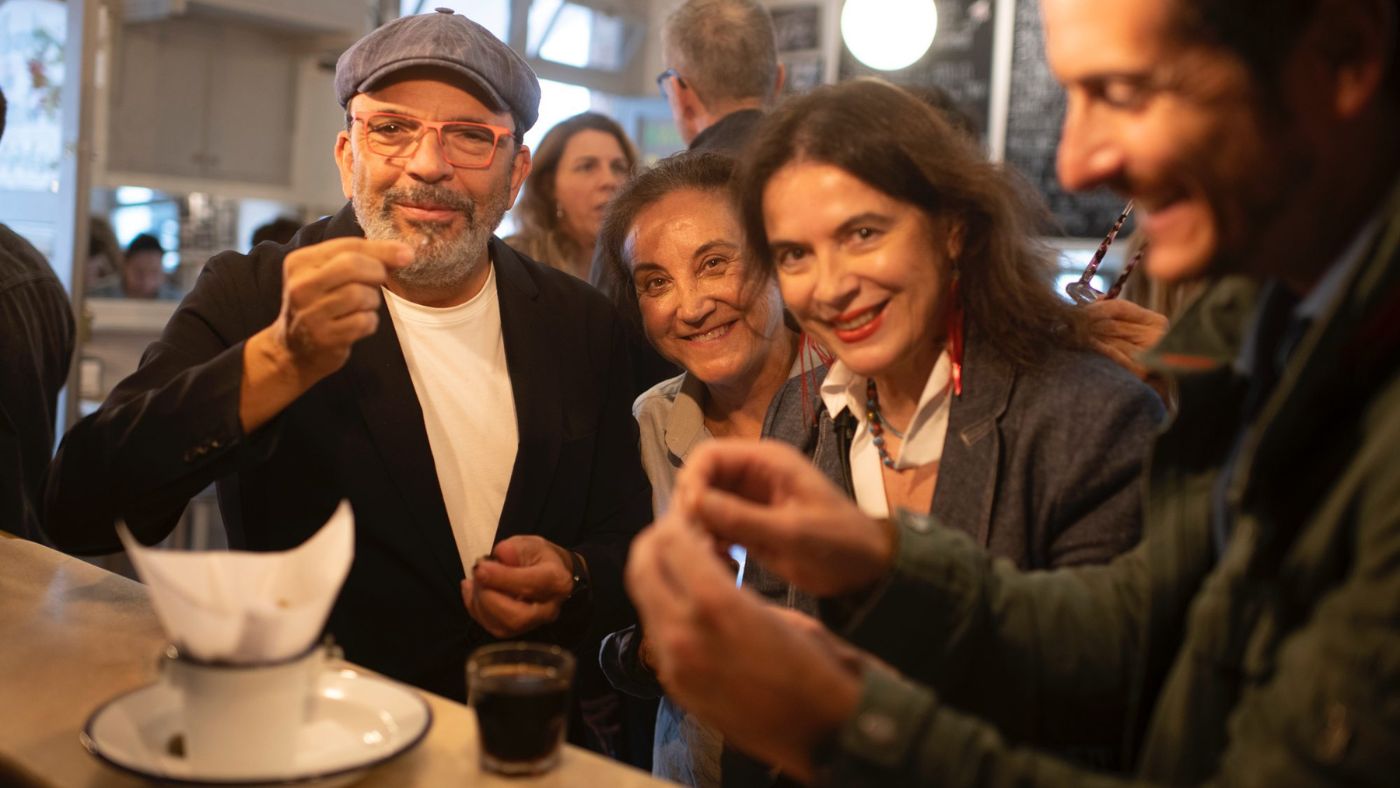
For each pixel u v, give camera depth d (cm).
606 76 608
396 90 154
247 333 153
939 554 92
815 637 90
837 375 129
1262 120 71
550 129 340
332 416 152
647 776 95
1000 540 112
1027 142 515
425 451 154
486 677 96
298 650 89
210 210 507
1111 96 75
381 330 157
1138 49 73
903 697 75
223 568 93
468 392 163
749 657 73
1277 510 76
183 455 128
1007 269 118
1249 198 74
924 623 91
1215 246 77
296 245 165
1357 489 69
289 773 88
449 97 154
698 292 159
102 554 150
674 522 77
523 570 142
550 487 163
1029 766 73
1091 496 110
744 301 160
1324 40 70
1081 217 504
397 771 94
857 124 113
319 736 98
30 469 215
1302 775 65
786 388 143
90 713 100
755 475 90
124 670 111
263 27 483
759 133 121
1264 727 69
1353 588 66
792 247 116
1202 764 81
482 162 158
